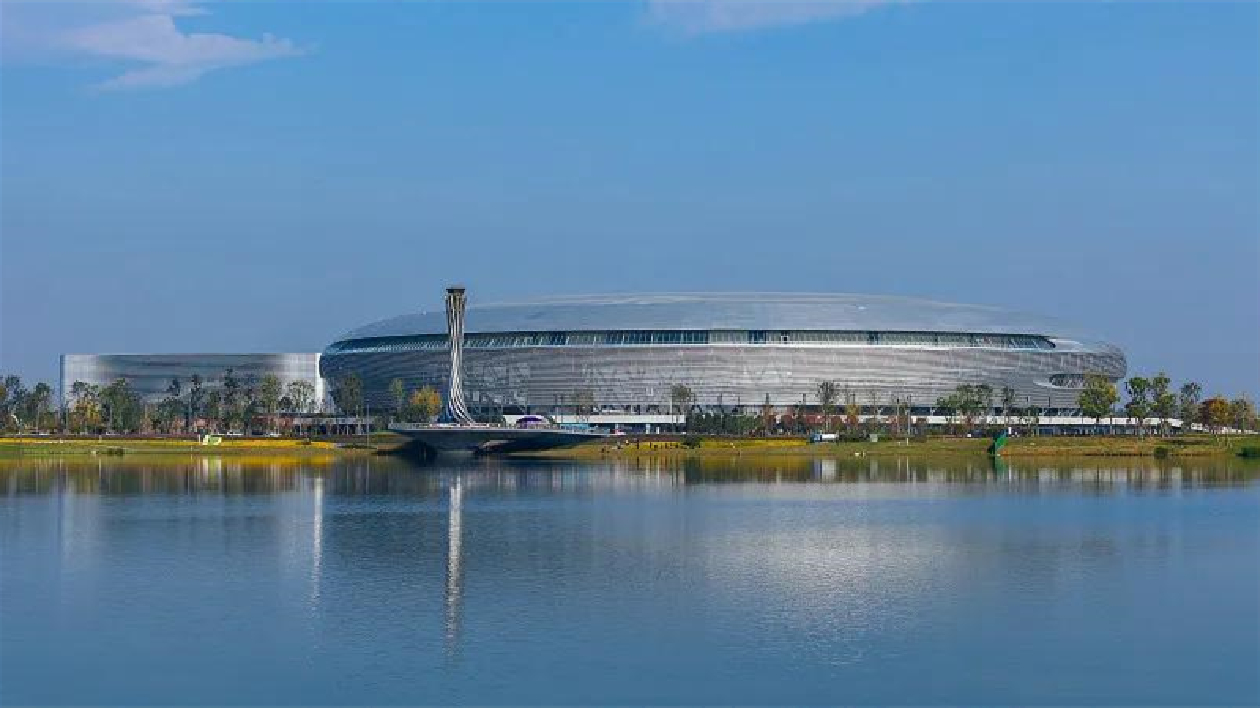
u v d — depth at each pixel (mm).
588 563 91250
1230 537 105500
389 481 171750
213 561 91938
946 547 99500
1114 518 121000
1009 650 64500
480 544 101312
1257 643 66062
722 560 92500
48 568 88562
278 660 62625
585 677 59750
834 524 116062
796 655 63469
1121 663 62219
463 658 62906
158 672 60688
